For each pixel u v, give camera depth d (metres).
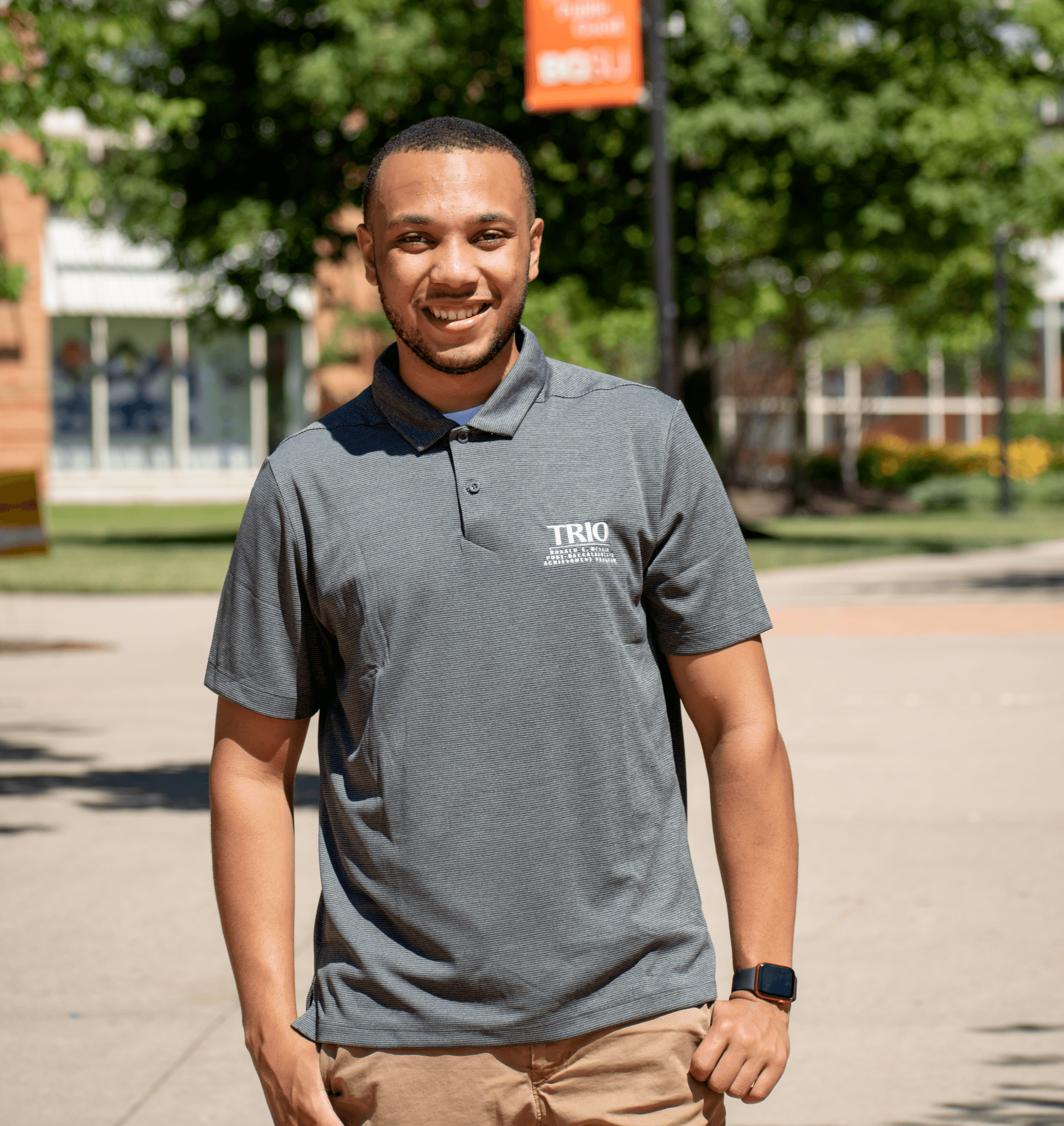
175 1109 4.90
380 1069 2.49
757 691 2.63
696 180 32.50
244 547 2.62
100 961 6.31
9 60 17.47
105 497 51.72
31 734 11.59
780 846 2.61
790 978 2.58
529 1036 2.46
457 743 2.48
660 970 2.52
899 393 63.22
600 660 2.50
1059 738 11.01
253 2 32.16
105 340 51.56
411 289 2.54
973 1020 5.55
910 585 23.78
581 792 2.48
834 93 30.69
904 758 10.30
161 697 13.44
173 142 32.78
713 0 29.52
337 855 2.59
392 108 30.83
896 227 31.34
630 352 52.41
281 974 2.61
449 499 2.52
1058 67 34.16
